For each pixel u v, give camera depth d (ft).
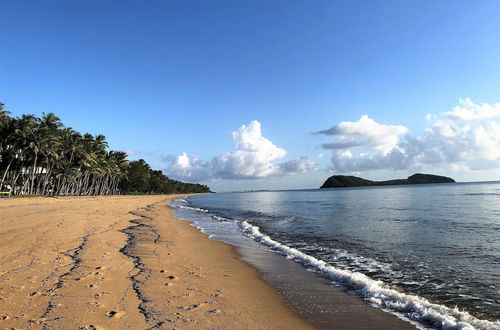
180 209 148.25
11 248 37.22
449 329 19.93
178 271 31.71
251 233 64.85
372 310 23.12
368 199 213.46
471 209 113.70
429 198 198.70
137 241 47.67
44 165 210.59
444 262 38.22
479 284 29.58
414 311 22.95
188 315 20.57
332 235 61.31
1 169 190.08
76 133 222.48
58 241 42.37
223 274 32.07
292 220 92.53
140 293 24.13
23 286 24.31
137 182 372.99
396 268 35.81
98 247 39.93
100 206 122.52
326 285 29.30
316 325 20.43
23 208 99.55
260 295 25.96
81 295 22.82
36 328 17.51
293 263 38.19
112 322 18.74
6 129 172.76
